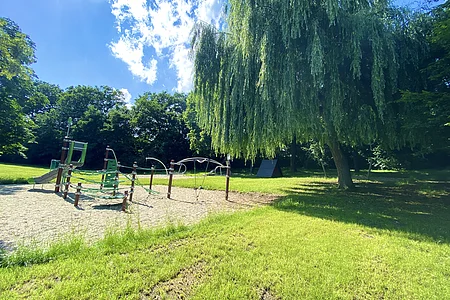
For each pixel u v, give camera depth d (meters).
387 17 7.88
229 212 6.09
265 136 8.23
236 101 8.83
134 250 3.26
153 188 11.39
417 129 8.00
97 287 2.30
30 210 5.87
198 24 9.84
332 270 2.80
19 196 7.71
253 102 8.59
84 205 6.75
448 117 7.03
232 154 9.92
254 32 7.80
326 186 12.45
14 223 4.73
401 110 8.36
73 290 2.22
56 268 2.65
